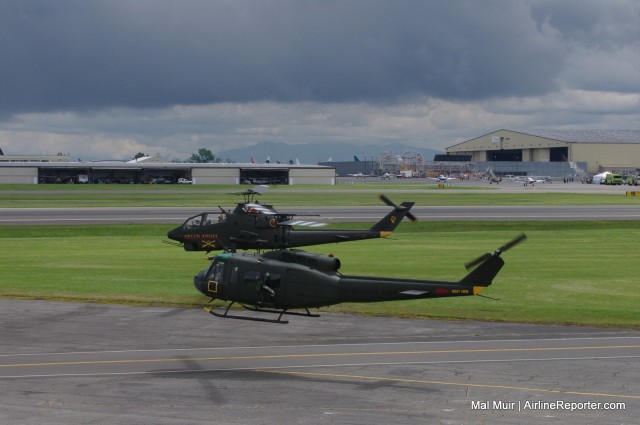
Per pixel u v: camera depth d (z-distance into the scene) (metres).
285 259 61.53
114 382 51.81
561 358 58.34
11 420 43.59
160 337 65.25
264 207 99.12
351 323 71.19
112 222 183.50
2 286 90.88
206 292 62.91
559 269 108.44
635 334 66.94
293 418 44.16
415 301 82.19
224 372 54.44
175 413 45.06
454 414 44.78
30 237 158.50
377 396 48.53
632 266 111.88
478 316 74.50
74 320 72.00
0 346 61.78
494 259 55.94
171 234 97.62
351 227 171.75
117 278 98.81
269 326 69.69
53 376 53.25
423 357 58.66
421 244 144.38
